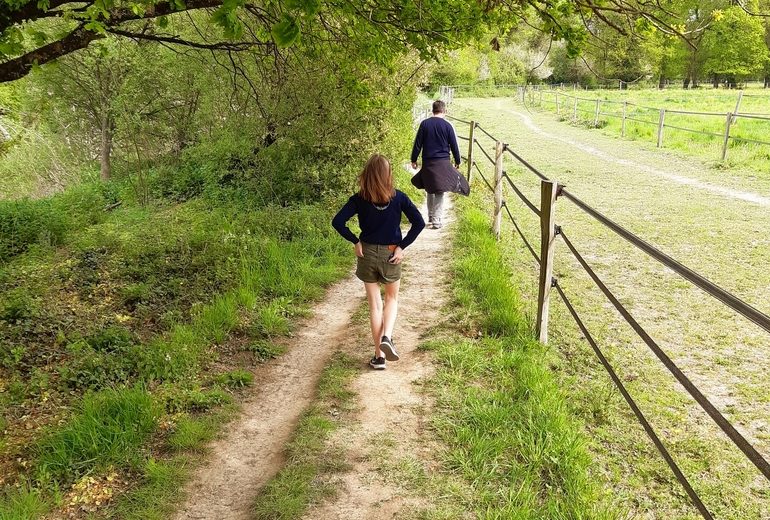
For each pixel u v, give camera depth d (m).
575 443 3.53
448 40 5.10
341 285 7.05
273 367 4.93
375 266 4.52
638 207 10.20
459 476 3.33
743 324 5.56
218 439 3.84
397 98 10.73
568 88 53.09
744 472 3.52
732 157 14.41
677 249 7.82
